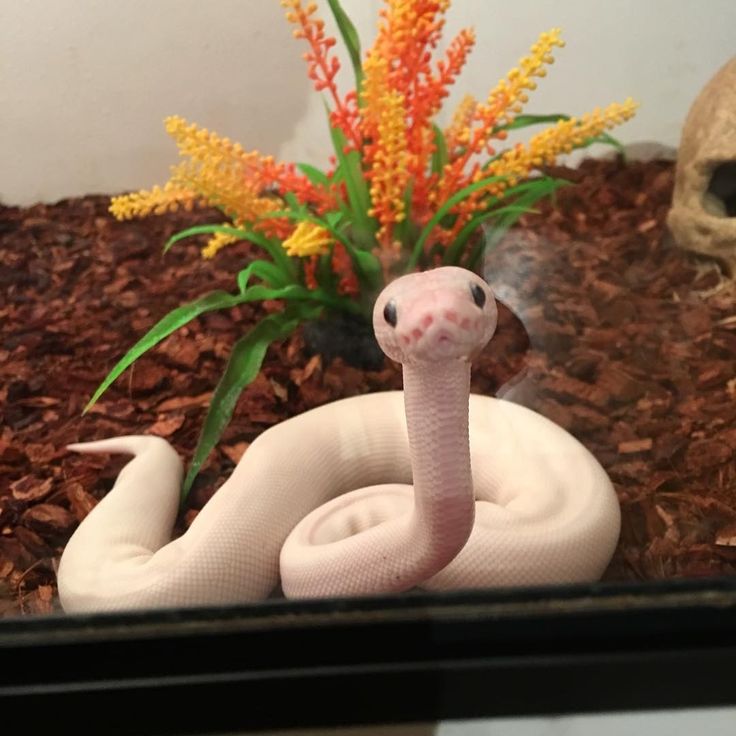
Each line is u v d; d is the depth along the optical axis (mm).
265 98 448
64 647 196
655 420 337
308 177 387
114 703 192
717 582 206
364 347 373
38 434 353
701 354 375
